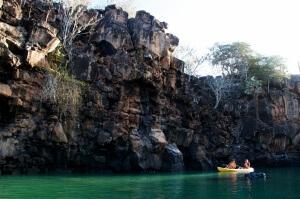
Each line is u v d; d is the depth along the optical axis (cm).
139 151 2445
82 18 2838
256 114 3800
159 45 2961
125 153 2441
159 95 2875
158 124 2753
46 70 2209
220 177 2117
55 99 2198
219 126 3434
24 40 2053
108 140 2369
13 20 2047
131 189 1463
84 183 1642
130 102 2614
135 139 2461
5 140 1973
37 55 2089
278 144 3812
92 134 2383
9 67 1975
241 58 4288
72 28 2777
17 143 2031
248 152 3625
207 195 1312
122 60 2619
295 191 1441
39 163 2136
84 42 2803
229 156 3441
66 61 2422
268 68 4128
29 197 1177
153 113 2797
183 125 3127
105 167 2433
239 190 1468
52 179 1772
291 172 2708
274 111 3862
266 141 3700
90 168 2392
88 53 2636
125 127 2502
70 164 2311
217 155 3328
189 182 1794
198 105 3381
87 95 2411
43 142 2128
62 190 1373
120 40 2794
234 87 4038
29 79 2089
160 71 2888
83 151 2341
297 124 4038
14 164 2031
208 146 3253
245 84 4006
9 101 1980
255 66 4206
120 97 2544
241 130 3716
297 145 3997
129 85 2625
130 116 2558
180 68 3225
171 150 2683
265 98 3953
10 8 2030
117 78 2569
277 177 2164
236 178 2047
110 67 2598
